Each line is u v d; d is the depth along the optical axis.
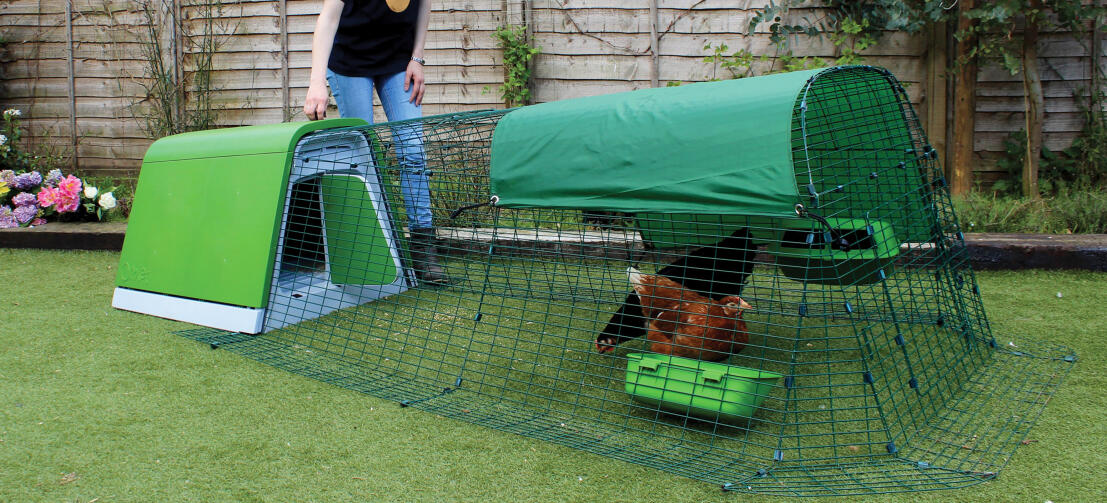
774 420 2.19
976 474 1.81
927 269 3.04
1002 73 5.38
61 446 2.00
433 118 2.92
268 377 2.55
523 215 4.14
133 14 6.12
